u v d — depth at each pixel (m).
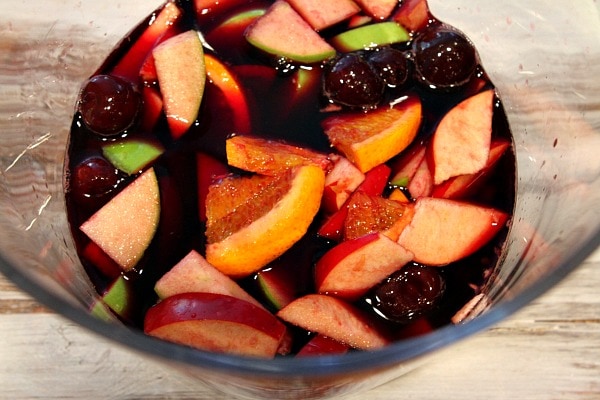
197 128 0.40
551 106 0.41
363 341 0.34
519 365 0.38
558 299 0.39
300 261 0.36
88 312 0.32
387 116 0.39
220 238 0.37
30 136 0.40
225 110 0.41
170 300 0.34
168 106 0.41
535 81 0.42
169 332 0.33
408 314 0.35
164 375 0.38
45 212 0.38
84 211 0.40
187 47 0.42
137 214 0.38
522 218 0.38
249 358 0.30
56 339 0.39
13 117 0.39
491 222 0.38
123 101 0.40
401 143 0.38
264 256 0.36
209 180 0.39
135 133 0.41
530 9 0.42
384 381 0.37
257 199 0.37
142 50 0.44
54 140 0.41
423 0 0.43
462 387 0.38
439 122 0.40
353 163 0.38
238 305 0.34
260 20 0.43
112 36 0.45
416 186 0.38
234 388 0.36
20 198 0.37
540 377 0.38
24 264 0.33
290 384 0.32
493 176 0.40
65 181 0.40
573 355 0.38
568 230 0.33
